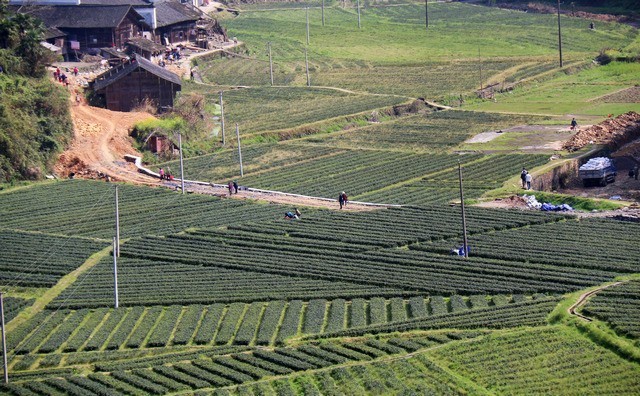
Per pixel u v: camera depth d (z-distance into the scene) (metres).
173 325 99.69
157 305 104.94
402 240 119.69
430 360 88.19
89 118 164.00
